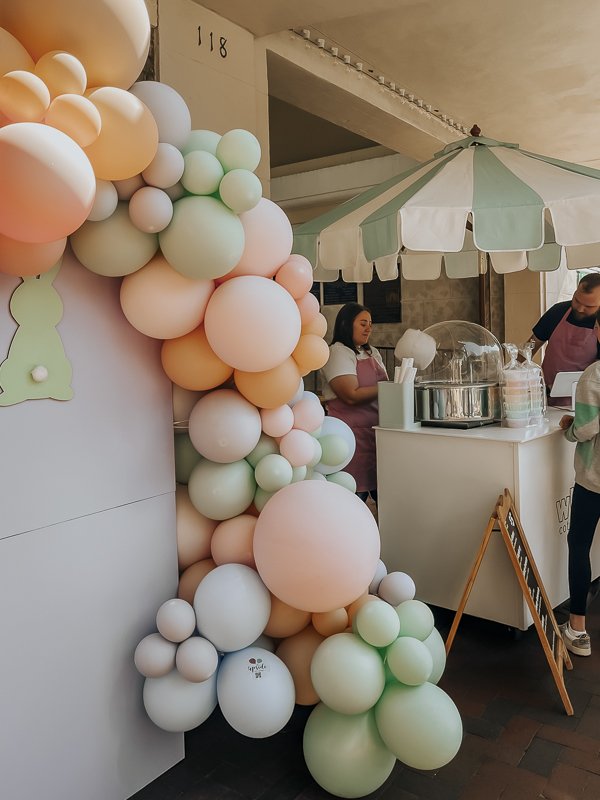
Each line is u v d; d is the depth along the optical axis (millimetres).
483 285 7668
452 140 6066
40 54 1427
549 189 2773
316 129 7031
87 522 1729
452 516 2842
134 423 1855
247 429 1890
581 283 4000
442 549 2887
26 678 1594
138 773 1895
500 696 2377
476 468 2752
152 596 1920
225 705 1769
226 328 1733
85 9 1394
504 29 4246
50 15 1376
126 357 1830
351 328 3662
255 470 1988
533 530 2748
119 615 1822
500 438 2686
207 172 1654
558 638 2533
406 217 2652
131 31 1473
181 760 2053
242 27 3707
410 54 4578
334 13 3492
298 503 1794
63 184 1261
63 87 1351
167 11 3270
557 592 2955
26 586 1588
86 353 1718
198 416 1914
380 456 3074
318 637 2039
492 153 3229
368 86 4898
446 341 3289
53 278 1622
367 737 1803
